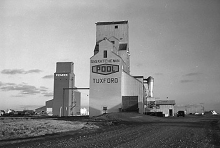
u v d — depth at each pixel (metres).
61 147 12.91
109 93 64.19
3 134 19.08
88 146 13.15
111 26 79.25
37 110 127.69
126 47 76.69
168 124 33.81
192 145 13.59
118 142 14.63
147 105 80.25
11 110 123.00
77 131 23.30
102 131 23.16
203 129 24.84
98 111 64.00
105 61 65.75
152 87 85.25
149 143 14.15
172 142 14.63
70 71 107.44
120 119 48.38
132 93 64.62
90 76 65.88
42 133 20.75
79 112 118.25
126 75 65.56
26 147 12.98
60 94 104.25
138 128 26.42
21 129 22.66
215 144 14.19
